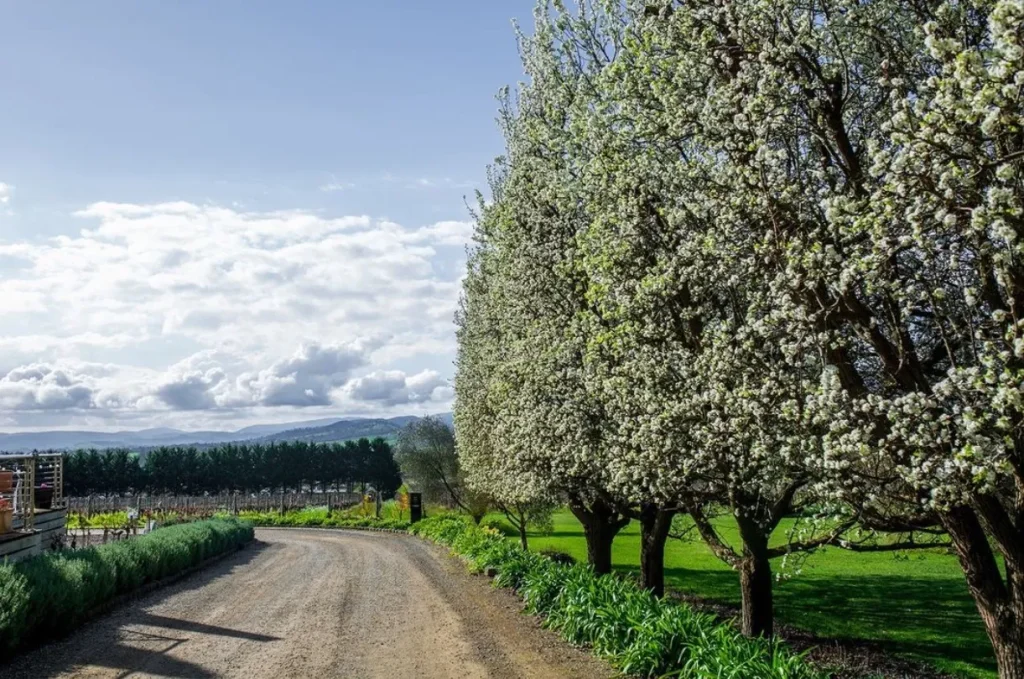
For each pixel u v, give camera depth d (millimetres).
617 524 22016
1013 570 8141
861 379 8977
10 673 11258
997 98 5707
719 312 12180
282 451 107188
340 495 74000
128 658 12234
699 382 11031
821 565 32844
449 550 30547
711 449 11578
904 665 16156
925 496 8688
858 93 9609
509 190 17875
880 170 6773
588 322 14156
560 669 11180
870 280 7930
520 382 18938
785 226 9062
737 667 9219
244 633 14305
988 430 7254
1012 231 5879
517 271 17688
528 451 19094
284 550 34250
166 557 21922
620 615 12172
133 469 92438
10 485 19047
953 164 6293
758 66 9281
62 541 20594
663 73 10766
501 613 15898
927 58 8633
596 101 13375
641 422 12297
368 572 24328
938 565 32656
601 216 12250
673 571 30922
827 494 9461
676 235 11484
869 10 8594
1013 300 6812
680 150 11430
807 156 10250
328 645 13125
